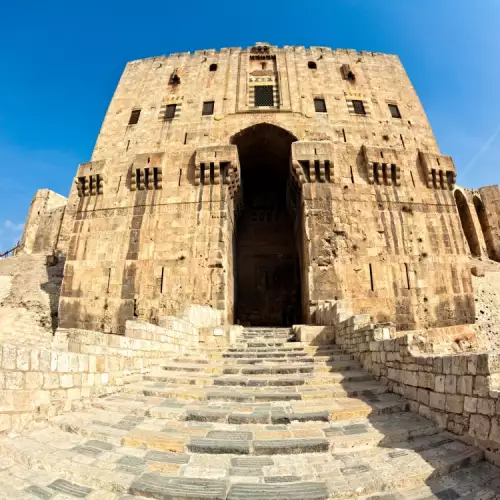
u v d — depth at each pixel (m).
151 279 21.72
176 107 27.55
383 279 21.45
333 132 25.91
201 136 25.95
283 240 32.16
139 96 28.64
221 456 5.74
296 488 4.79
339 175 23.91
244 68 29.11
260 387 9.15
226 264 21.89
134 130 26.84
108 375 9.04
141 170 24.09
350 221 22.62
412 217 23.06
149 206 23.45
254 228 32.66
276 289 30.81
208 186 23.55
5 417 6.23
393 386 8.80
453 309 21.19
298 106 26.92
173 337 12.83
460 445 6.11
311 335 14.45
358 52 30.55
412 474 5.11
